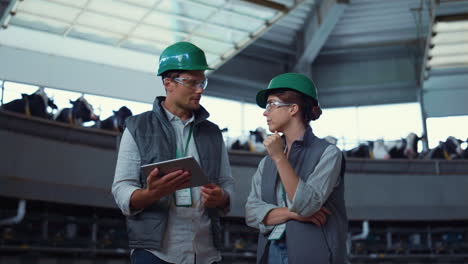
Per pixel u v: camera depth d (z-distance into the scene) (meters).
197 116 3.40
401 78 20.83
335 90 21.22
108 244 13.29
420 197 17.09
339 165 3.30
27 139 11.43
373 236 17.14
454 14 16.05
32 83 13.65
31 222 12.48
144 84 15.23
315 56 19.92
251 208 3.48
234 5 13.34
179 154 3.28
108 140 13.14
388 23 20.08
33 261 12.00
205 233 3.23
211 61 16.03
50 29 13.66
